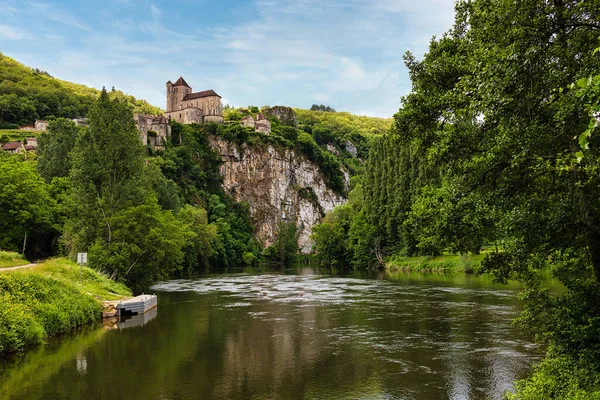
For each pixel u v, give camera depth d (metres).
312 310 34.75
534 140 10.61
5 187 54.03
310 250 177.38
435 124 16.00
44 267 34.41
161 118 154.25
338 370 18.59
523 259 14.25
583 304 13.21
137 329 27.48
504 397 14.45
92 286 35.84
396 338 24.28
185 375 17.97
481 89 11.18
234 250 128.12
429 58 16.66
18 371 18.52
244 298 43.41
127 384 16.86
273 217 172.25
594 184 10.59
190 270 85.19
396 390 16.06
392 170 81.00
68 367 19.03
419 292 43.66
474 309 32.31
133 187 47.16
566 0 10.95
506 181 12.48
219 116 179.38
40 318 24.34
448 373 17.88
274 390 16.20
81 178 45.22
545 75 10.53
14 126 160.50
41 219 57.00
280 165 179.75
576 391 11.27
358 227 89.69
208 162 161.25
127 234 43.59
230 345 23.14
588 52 10.52
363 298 41.00
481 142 13.02
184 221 82.06
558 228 12.13
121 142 46.41
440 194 15.51
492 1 12.15
